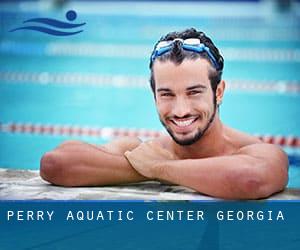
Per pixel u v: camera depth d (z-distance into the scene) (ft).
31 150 19.10
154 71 11.84
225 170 11.69
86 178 12.54
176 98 11.71
